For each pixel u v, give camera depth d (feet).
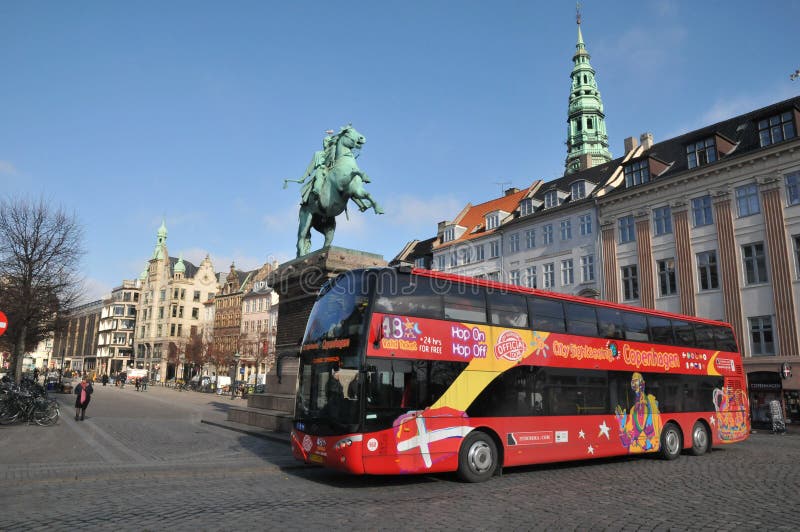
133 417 75.77
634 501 28.09
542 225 132.67
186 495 27.99
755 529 22.61
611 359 42.75
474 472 33.83
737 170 96.84
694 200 103.04
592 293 118.11
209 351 222.48
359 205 55.77
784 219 90.07
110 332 338.75
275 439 49.98
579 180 127.03
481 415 34.55
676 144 118.11
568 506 26.76
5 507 24.94
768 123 95.14
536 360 38.09
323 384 32.76
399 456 30.96
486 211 163.43
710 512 25.61
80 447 45.44
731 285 95.50
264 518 23.40
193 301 303.07
